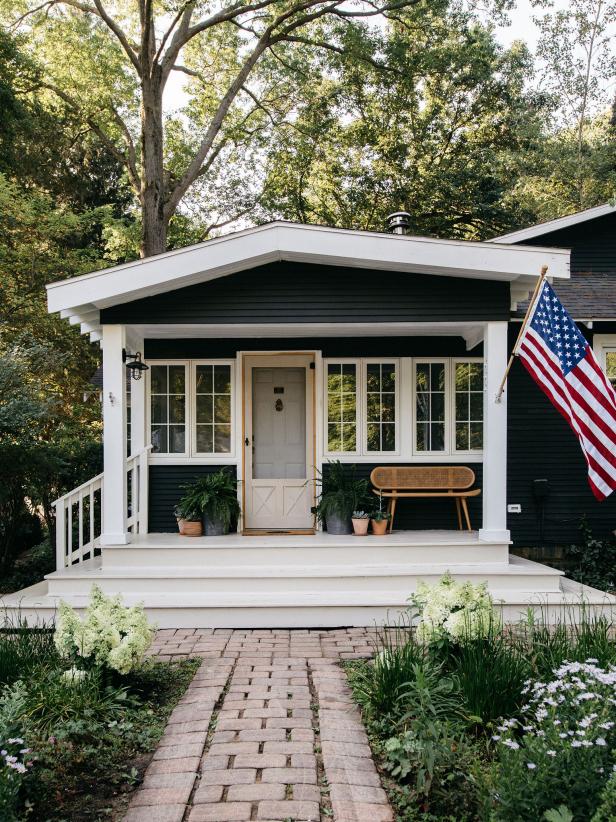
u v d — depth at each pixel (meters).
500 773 3.28
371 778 3.81
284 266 8.00
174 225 24.03
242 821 3.41
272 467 10.11
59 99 20.95
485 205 21.98
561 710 3.64
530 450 9.89
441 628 4.89
